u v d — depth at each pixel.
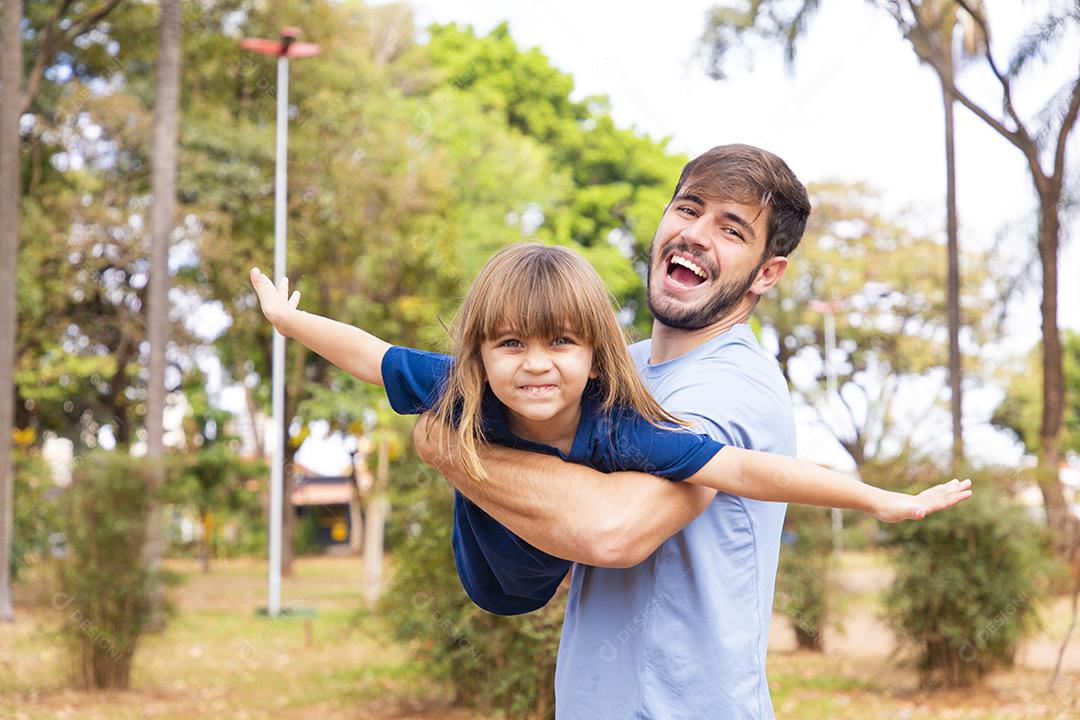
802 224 1.94
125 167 21.88
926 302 29.67
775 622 14.66
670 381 1.86
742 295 1.90
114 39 20.91
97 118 20.77
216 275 22.77
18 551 14.69
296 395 25.05
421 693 8.80
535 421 1.64
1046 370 17.45
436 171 21.67
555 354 1.59
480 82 29.22
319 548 38.12
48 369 22.83
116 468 9.54
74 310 22.92
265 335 24.62
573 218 28.44
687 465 1.60
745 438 1.77
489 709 7.56
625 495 1.58
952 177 17.47
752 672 1.77
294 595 21.12
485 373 1.65
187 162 21.20
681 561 1.75
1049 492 12.66
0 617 14.11
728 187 1.87
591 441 1.64
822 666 11.13
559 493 1.59
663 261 1.94
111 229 20.94
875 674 10.51
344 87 22.42
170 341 22.61
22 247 20.62
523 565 1.78
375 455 19.75
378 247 21.25
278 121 18.45
